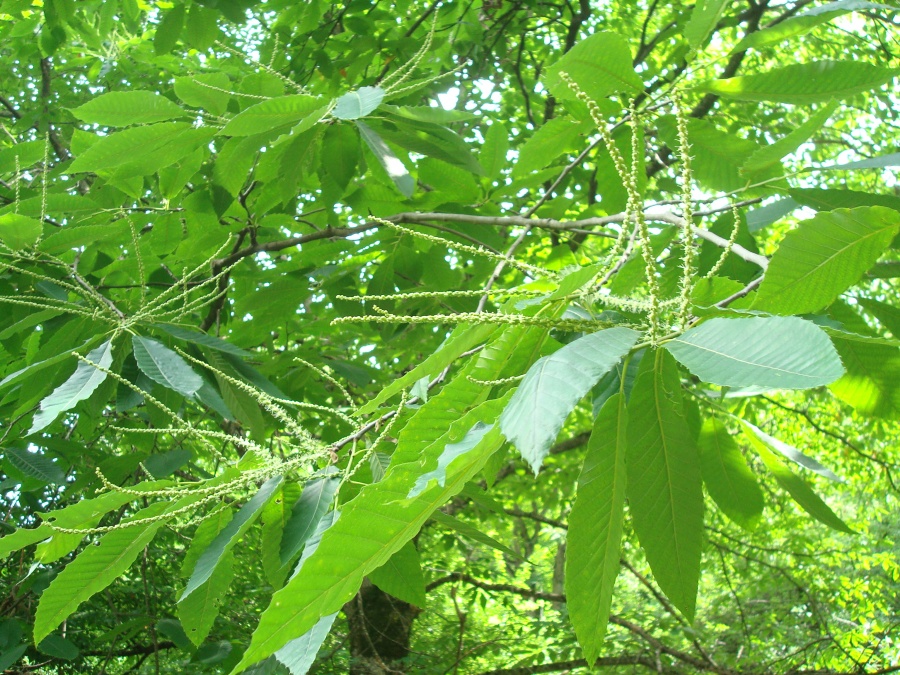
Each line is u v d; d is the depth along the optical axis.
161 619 4.18
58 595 1.58
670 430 1.30
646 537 1.34
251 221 3.90
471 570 8.13
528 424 0.90
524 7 6.75
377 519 1.00
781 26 2.22
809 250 1.31
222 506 1.80
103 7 5.60
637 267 1.78
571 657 7.30
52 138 6.34
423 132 3.15
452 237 3.91
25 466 3.12
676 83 2.39
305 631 1.03
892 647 7.47
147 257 3.54
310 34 5.03
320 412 4.18
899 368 1.78
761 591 8.23
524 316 1.32
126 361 2.81
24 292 3.10
